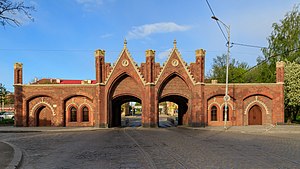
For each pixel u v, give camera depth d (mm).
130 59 43375
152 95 42531
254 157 11922
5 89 67625
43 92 43375
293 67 45469
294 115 50281
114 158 12250
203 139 21000
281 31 50219
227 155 12516
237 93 42375
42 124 43719
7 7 12164
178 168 9766
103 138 23078
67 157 12828
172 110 123500
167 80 43688
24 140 22203
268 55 51188
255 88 42062
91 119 43469
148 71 42812
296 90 44219
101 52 42969
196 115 42062
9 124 48375
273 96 41688
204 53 42906
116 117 50844
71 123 43406
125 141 19984
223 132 29750
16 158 11797
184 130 34656
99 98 42250
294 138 21562
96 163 11141
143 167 10109
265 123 42125
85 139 22422
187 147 15703
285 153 13125
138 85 43562
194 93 42594
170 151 14070
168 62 43281
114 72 43219
